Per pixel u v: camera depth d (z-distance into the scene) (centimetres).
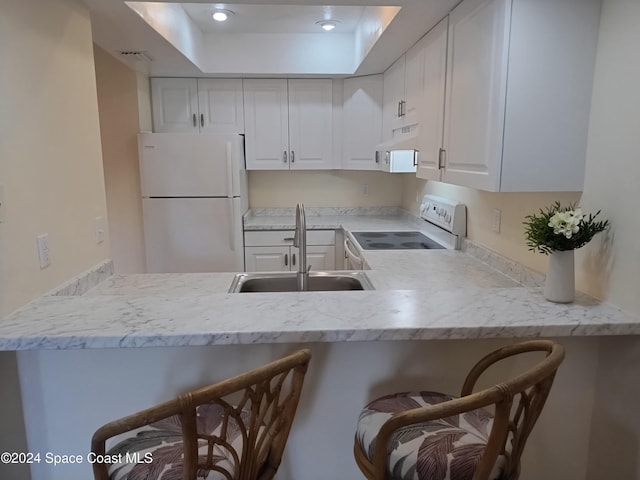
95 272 193
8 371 135
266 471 120
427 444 112
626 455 138
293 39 342
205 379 144
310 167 381
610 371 144
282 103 370
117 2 187
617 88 136
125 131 337
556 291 143
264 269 371
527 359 152
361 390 149
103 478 100
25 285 144
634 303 131
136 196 349
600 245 144
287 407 118
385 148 312
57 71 165
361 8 280
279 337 121
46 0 158
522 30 145
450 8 194
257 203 416
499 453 98
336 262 375
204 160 332
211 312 134
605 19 141
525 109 149
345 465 153
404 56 282
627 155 132
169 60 296
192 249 341
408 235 325
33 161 149
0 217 132
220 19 302
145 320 129
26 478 143
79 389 141
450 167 198
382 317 130
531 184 153
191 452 95
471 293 154
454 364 150
